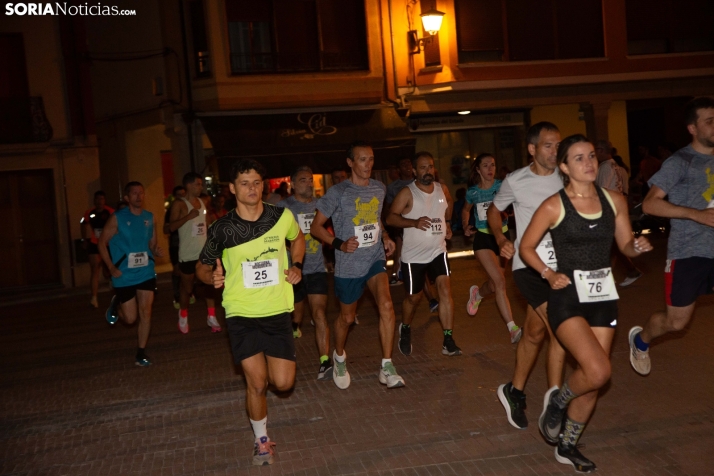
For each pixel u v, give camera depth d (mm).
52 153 17609
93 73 20094
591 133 19344
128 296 7797
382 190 6246
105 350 9117
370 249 6164
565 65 18406
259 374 4738
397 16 18094
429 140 18984
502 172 17984
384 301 6105
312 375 6949
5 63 17406
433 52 17891
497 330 8258
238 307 4750
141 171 19984
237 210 4777
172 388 6953
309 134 17422
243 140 17047
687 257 5086
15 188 17500
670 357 6516
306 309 11031
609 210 4090
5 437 5891
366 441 5066
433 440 4969
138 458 5129
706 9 19625
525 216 4867
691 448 4480
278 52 17656
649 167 17031
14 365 8758
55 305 14500
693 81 19578
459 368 6758
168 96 17562
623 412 5211
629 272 10383
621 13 18734
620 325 7988
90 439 5648
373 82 18062
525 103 18672
